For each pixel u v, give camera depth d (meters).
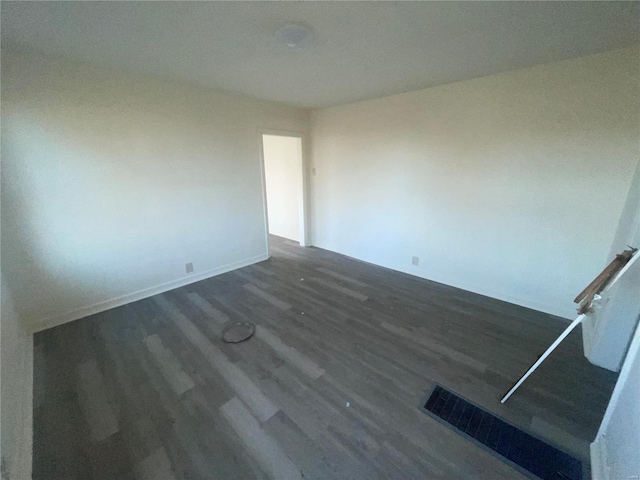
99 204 2.67
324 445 1.46
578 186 2.37
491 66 2.41
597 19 1.60
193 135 3.20
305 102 3.84
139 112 2.77
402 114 3.37
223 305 2.94
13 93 2.14
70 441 1.48
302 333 2.43
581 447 1.44
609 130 2.17
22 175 2.25
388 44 1.95
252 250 4.15
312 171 4.67
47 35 1.83
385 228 3.91
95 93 2.50
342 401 1.73
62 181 2.44
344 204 4.35
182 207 3.27
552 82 2.34
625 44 1.96
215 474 1.33
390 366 2.03
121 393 1.79
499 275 2.97
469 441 1.47
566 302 2.61
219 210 3.63
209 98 3.25
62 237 2.50
